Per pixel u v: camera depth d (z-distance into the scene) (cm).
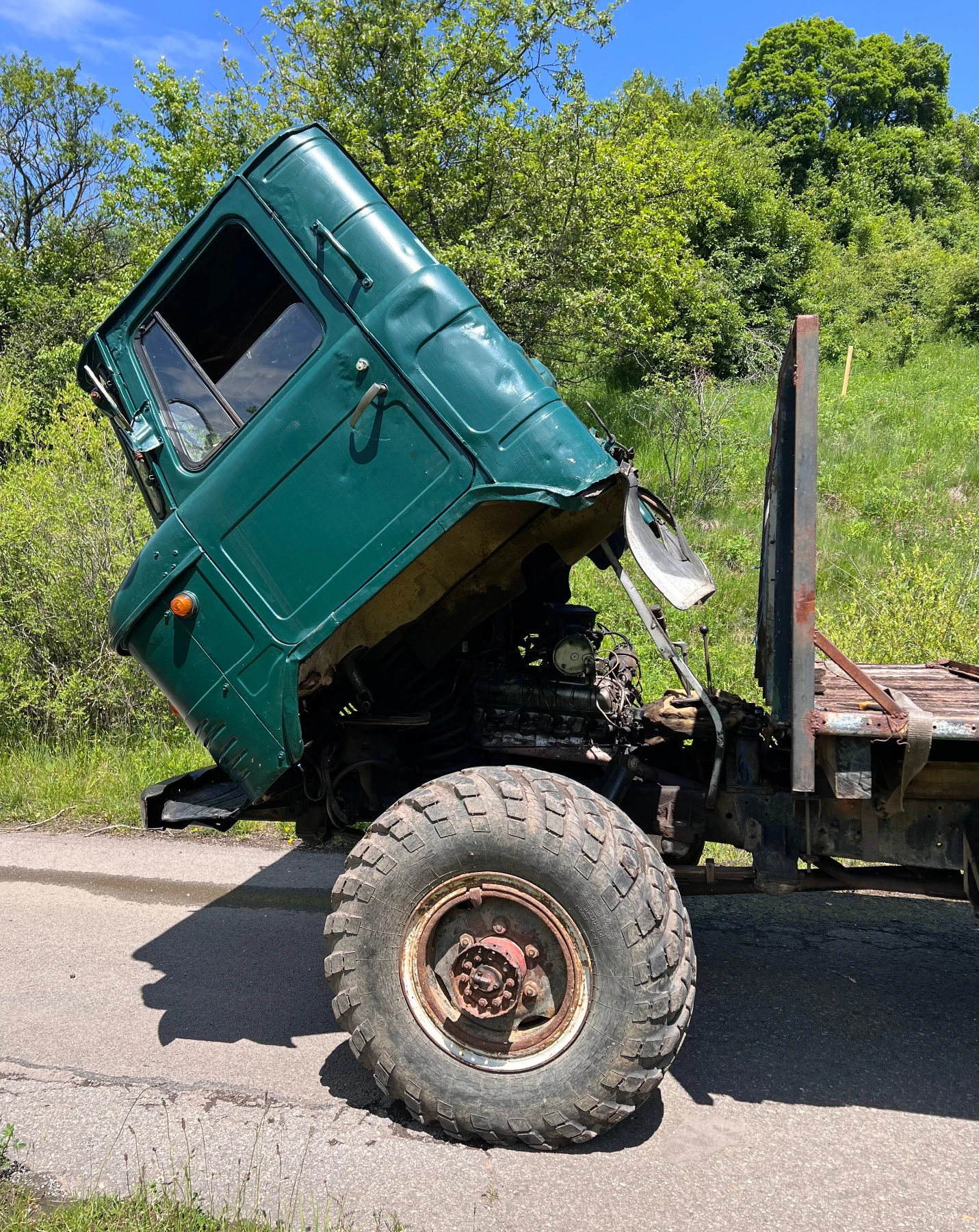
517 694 382
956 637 667
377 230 326
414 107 1243
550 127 1258
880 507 1119
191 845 583
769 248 2170
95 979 413
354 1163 287
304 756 392
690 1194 272
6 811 634
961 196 4325
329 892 514
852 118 5369
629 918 280
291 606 331
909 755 293
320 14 1281
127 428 371
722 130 2886
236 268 347
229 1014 382
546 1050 288
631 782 371
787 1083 332
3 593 760
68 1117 310
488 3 1258
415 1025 296
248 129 1330
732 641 823
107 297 1580
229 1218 259
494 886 294
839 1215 264
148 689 749
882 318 2261
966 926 473
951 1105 319
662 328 1600
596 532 389
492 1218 262
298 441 329
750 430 1416
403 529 319
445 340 315
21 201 3022
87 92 2995
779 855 350
